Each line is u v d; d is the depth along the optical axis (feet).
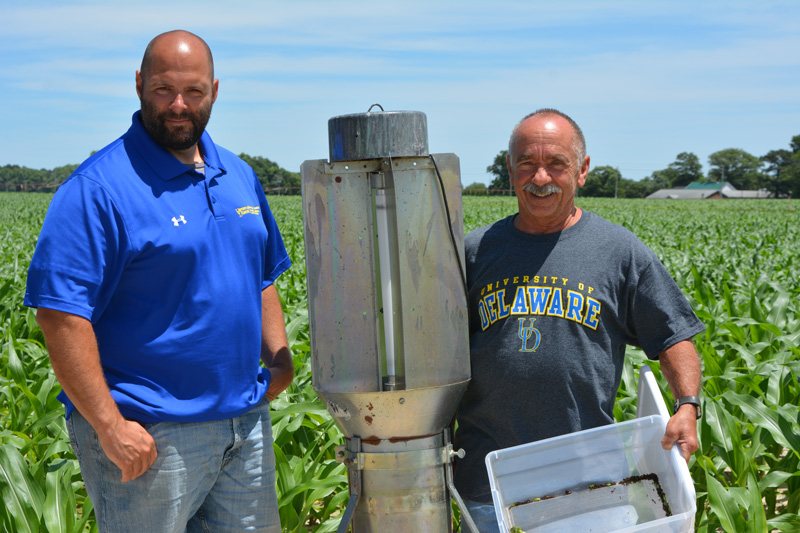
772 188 565.53
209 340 8.57
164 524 8.64
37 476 12.69
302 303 27.12
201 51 8.51
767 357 19.54
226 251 8.77
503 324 9.43
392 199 8.41
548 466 8.50
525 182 9.25
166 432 8.45
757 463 15.94
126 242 8.14
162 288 8.38
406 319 8.46
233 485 9.26
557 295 9.32
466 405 9.87
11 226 97.30
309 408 14.35
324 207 8.44
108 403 8.05
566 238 9.50
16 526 11.42
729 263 43.42
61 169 360.48
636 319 9.54
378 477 8.57
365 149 8.28
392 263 8.50
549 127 9.19
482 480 9.67
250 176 9.68
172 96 8.29
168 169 8.43
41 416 15.55
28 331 23.44
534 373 9.27
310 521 14.30
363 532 8.79
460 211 8.65
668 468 8.63
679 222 121.08
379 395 8.27
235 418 9.03
